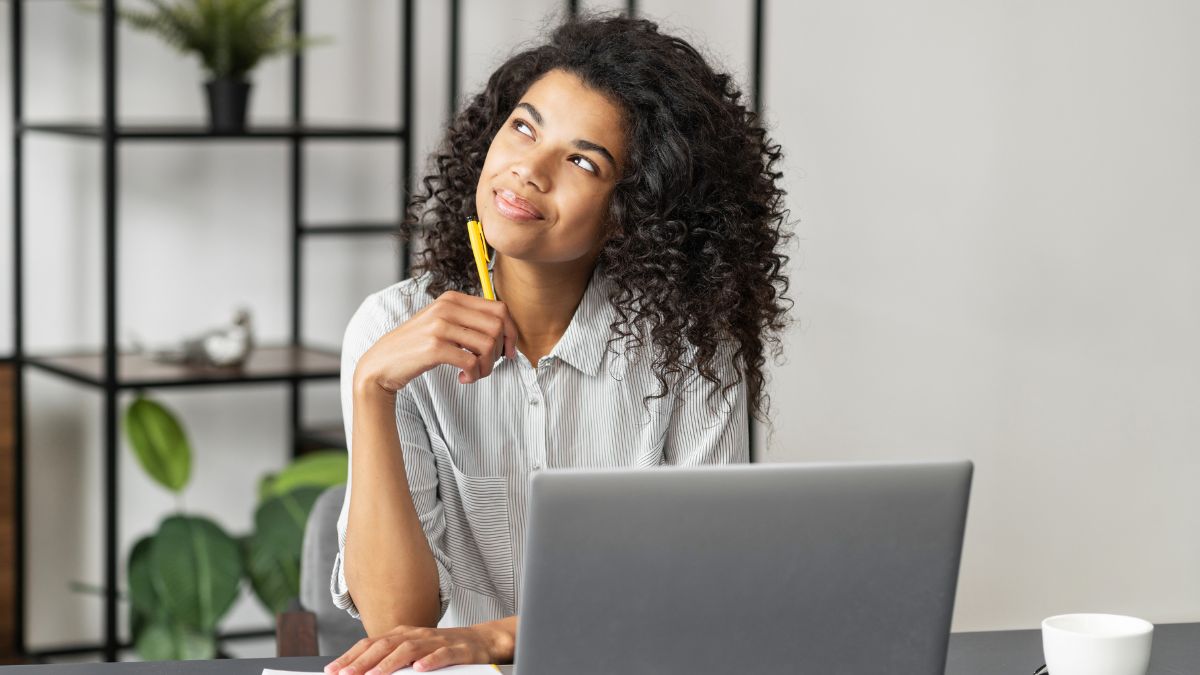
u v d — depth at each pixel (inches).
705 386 77.7
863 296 173.3
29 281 146.5
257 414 157.6
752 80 153.2
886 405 175.5
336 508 89.0
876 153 172.2
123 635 152.6
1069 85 173.8
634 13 150.3
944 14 171.8
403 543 69.1
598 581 51.1
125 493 151.9
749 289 77.5
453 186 78.4
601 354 75.5
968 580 177.2
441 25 159.6
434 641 63.7
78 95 146.9
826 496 51.9
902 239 173.9
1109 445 179.6
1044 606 178.7
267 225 155.9
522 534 76.1
